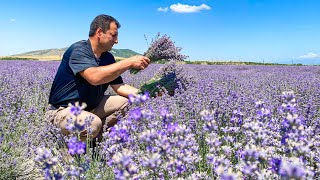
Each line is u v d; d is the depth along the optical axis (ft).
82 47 11.96
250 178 5.76
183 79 14.73
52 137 11.32
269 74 42.42
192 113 12.25
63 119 11.50
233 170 7.87
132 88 13.76
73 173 6.50
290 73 44.93
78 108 6.25
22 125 13.29
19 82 23.47
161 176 7.20
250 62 106.11
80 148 6.25
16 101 17.08
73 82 12.11
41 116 14.75
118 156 5.76
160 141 6.15
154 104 12.39
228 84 23.97
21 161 10.62
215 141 7.23
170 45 12.66
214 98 12.56
